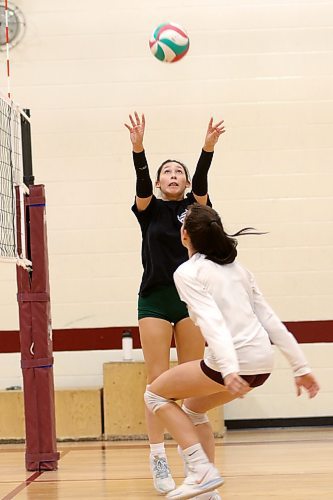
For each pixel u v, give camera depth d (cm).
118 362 920
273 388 972
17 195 702
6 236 699
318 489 554
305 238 987
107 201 995
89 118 1000
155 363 557
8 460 773
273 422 968
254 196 989
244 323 435
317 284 981
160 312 561
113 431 909
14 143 729
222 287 439
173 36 686
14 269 988
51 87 1001
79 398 918
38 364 691
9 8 1005
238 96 995
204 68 998
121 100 1000
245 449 786
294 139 992
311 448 779
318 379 970
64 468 701
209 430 482
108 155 998
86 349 983
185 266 446
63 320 988
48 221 995
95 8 1005
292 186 989
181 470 657
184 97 997
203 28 999
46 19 1005
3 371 985
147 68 1000
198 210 462
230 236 463
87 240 993
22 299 694
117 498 547
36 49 1005
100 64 1002
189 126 995
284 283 983
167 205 577
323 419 967
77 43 1004
